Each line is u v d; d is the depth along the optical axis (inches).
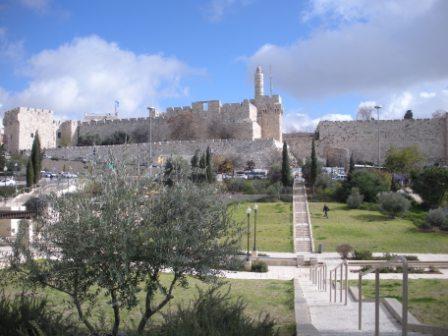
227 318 322.0
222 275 369.7
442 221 1606.8
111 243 312.7
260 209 2043.6
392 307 450.3
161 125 4220.0
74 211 313.6
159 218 328.5
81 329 398.0
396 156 2972.4
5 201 1957.4
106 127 4478.3
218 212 343.3
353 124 3789.4
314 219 1824.6
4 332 325.7
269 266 1163.3
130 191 325.1
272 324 331.3
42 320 341.7
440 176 2003.0
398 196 1868.8
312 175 2427.4
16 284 360.5
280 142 3725.4
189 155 3408.0
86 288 350.0
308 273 1039.6
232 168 2967.5
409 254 1263.5
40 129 4539.9
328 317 454.6
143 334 333.1
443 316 416.2
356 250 1232.8
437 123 3595.0
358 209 2034.9
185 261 317.7
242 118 3983.8
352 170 2469.2
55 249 328.8
